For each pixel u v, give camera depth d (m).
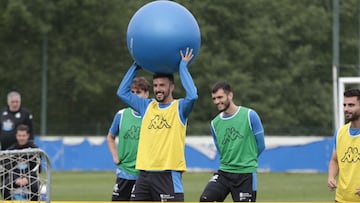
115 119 36.78
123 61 146.75
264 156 94.50
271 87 148.75
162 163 30.25
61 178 82.12
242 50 150.25
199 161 94.69
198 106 144.25
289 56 154.88
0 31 142.62
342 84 76.19
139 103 31.36
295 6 159.75
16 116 46.75
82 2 143.25
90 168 97.69
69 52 145.88
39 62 144.75
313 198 58.59
